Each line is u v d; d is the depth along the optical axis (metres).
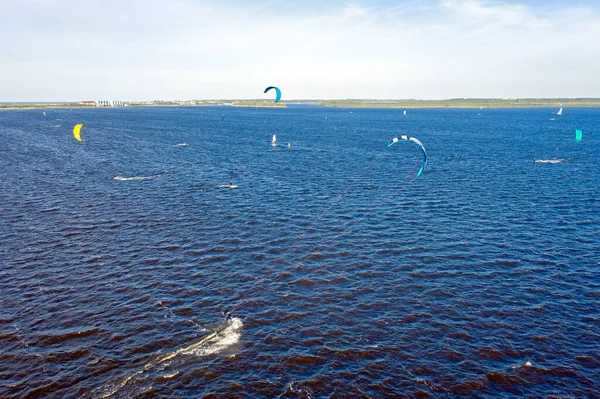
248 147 129.50
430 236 50.47
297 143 140.62
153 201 64.38
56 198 65.31
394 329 32.25
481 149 123.94
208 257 44.31
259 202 64.19
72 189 71.19
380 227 53.47
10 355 29.12
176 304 35.44
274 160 103.62
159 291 37.47
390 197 67.62
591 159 104.19
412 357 29.22
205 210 59.91
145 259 43.69
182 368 28.05
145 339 30.89
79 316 33.59
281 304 35.62
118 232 51.06
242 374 27.56
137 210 59.69
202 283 38.97
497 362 28.80
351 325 32.75
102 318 33.38
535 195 68.69
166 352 29.55
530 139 151.75
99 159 102.25
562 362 28.78
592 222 55.28
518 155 111.44
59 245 46.91
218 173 86.25
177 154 112.75
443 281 39.56
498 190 72.12
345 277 40.28
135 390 26.17
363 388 26.41
